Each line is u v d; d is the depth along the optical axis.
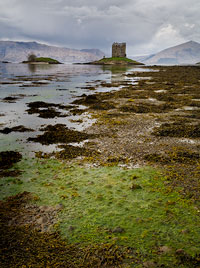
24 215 6.00
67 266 4.48
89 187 7.34
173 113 18.20
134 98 25.08
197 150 10.49
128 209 6.17
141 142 11.55
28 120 16.16
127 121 15.69
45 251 4.84
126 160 9.36
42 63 156.75
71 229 5.44
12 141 11.85
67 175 8.18
